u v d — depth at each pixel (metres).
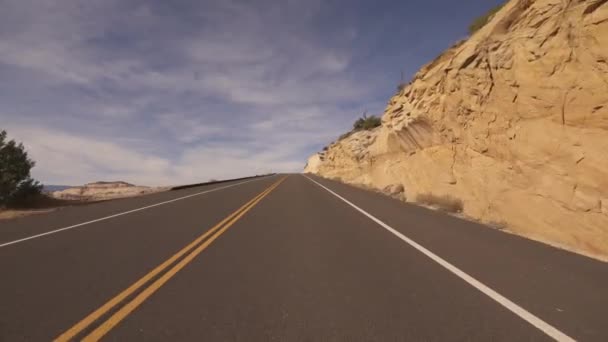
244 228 9.27
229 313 3.85
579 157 8.03
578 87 8.12
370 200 16.88
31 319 3.75
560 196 8.39
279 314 3.80
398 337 3.24
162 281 4.96
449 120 14.42
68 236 8.49
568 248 6.88
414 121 17.28
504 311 3.80
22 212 16.80
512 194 10.10
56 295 4.46
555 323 3.50
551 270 5.31
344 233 8.44
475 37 13.50
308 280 4.95
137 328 3.52
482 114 12.09
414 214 11.76
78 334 3.40
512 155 10.38
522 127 9.93
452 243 7.25
